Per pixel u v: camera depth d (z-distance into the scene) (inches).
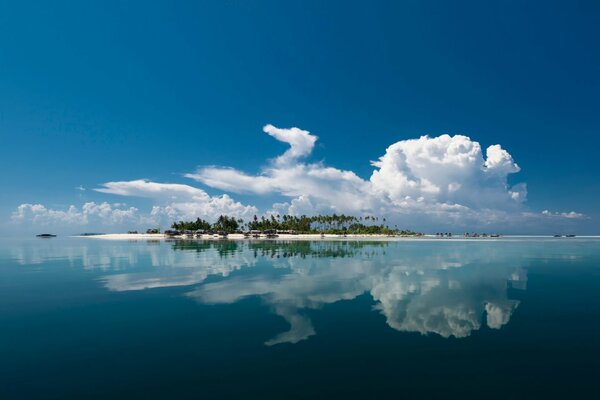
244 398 287.9
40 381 319.6
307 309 575.5
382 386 307.3
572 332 450.9
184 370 342.0
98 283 841.5
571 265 1228.5
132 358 371.9
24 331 463.2
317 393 295.4
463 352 383.9
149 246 2728.8
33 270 1119.0
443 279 885.2
